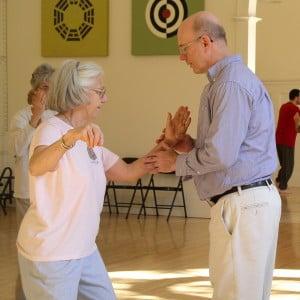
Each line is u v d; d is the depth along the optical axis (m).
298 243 7.53
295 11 14.06
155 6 9.59
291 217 9.62
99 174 2.81
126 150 9.88
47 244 2.64
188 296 5.23
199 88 9.43
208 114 3.13
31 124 4.23
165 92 9.62
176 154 3.17
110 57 9.91
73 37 10.09
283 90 14.25
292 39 14.12
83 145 2.74
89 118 2.78
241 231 3.11
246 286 3.12
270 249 3.21
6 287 5.45
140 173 3.15
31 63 10.42
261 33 14.37
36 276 2.67
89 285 2.81
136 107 9.80
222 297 3.17
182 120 3.32
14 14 10.48
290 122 12.96
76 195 2.68
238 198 3.10
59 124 2.71
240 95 3.02
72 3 10.08
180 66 9.52
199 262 6.50
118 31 9.86
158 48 9.59
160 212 9.69
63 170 2.66
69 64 2.73
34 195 2.67
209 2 9.30
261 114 3.09
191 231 8.28
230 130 3.00
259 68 14.42
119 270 6.13
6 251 6.88
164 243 7.48
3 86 10.57
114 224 8.80
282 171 13.15
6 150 10.53
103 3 9.88
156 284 5.61
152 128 9.71
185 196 9.52
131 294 5.28
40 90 4.12
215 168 3.03
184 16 9.41
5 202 10.00
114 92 9.91
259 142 3.10
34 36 10.39
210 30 3.16
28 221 2.70
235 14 9.16
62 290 2.66
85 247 2.72
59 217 2.66
